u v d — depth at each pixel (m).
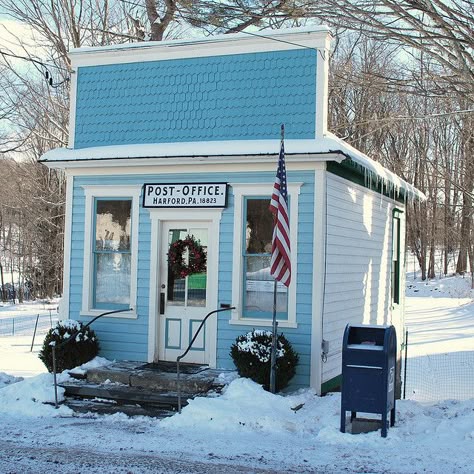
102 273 11.72
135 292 11.34
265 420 8.55
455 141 30.59
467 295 37.41
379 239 13.91
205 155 10.54
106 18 23.16
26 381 10.38
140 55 11.93
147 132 11.81
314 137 10.73
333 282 10.82
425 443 7.86
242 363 9.77
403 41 11.15
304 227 10.35
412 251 50.19
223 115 11.32
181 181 11.14
